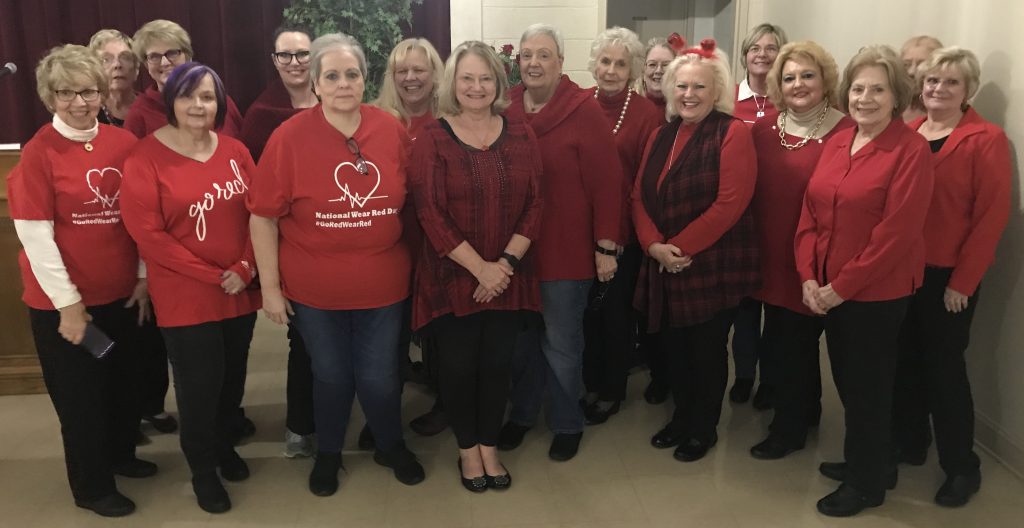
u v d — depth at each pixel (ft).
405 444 9.05
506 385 8.22
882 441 7.65
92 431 7.77
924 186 6.98
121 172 7.49
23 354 10.87
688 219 8.29
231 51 16.46
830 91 8.11
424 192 7.44
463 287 7.63
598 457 9.16
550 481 8.63
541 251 8.38
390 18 13.94
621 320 9.80
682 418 9.30
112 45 10.02
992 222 7.61
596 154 8.18
